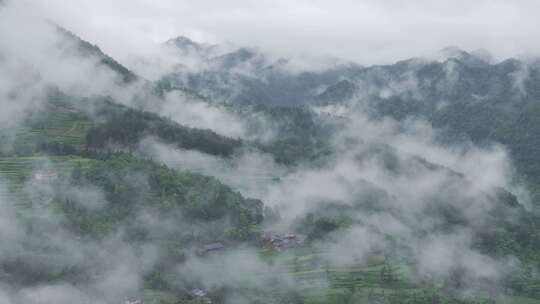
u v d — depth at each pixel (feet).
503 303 638.12
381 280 638.94
